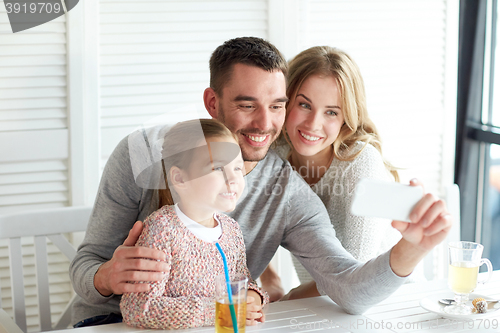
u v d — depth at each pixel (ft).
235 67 4.22
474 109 7.18
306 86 4.69
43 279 5.07
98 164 6.06
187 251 3.60
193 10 6.17
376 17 6.75
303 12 6.49
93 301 3.85
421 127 7.09
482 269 7.34
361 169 4.78
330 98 4.67
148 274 3.39
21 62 5.72
